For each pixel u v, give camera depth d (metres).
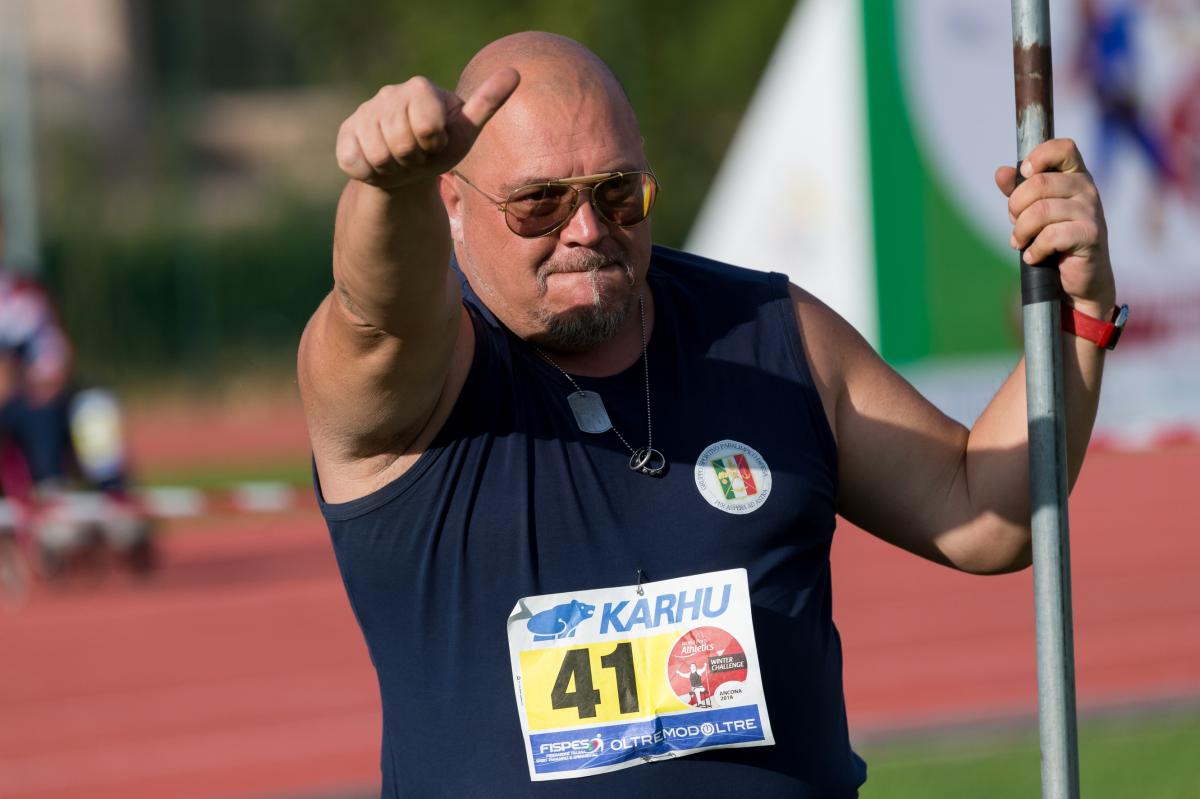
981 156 48.97
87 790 22.38
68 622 35.78
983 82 48.94
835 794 9.60
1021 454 9.99
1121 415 50.56
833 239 48.88
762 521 9.37
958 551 10.16
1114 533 40.75
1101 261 9.36
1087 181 9.31
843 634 30.08
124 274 91.81
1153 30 49.94
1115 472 53.41
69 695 28.66
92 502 38.16
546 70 9.23
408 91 7.34
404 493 9.04
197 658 31.33
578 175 9.03
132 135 95.38
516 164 9.05
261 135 135.00
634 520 9.24
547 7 98.31
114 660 31.55
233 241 96.31
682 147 101.19
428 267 8.01
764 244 50.06
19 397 37.62
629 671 9.12
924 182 48.66
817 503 9.60
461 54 98.56
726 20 101.06
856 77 48.31
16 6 68.56
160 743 24.89
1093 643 27.62
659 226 100.44
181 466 67.88
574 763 9.07
